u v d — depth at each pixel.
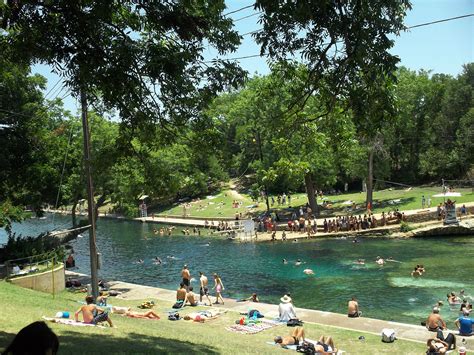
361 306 27.59
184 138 15.45
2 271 30.28
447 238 48.03
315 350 16.83
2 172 35.66
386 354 17.84
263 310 25.31
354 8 9.72
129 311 23.91
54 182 36.81
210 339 17.41
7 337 11.89
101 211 103.12
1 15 11.88
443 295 28.83
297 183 65.62
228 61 12.85
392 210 59.69
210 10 12.73
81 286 32.78
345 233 53.06
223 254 48.53
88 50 11.95
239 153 96.44
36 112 36.69
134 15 13.66
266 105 54.22
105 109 14.95
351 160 61.22
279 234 57.28
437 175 80.44
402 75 79.38
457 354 17.91
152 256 49.97
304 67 13.24
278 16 10.27
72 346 12.01
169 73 11.58
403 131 78.94
